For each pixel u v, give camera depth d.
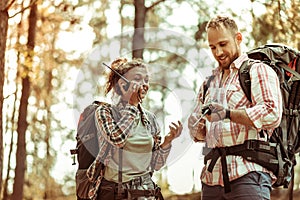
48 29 17.14
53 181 23.09
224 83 5.38
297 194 15.52
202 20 15.77
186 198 16.83
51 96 19.86
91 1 16.94
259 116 5.03
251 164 5.19
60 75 18.33
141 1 14.69
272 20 13.65
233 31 5.34
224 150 5.26
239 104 5.25
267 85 5.13
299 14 13.49
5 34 11.07
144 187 5.52
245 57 5.34
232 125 5.23
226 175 5.20
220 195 5.34
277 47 5.51
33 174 22.78
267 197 5.20
